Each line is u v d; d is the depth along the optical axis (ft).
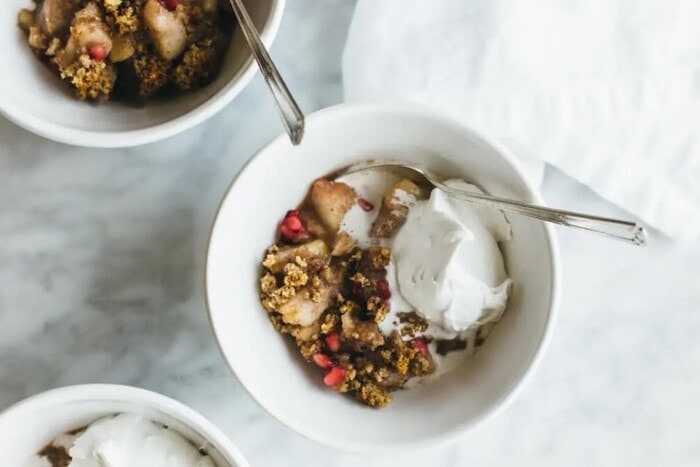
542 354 1.98
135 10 2.02
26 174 2.19
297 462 2.22
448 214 2.01
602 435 2.29
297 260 2.04
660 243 2.30
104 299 2.20
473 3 2.17
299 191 2.09
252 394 1.98
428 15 2.18
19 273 2.19
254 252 2.06
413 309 2.05
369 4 2.17
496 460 2.27
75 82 2.01
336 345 2.05
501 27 2.17
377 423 2.04
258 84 2.21
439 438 2.01
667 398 2.30
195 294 2.21
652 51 2.21
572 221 1.93
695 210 2.26
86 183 2.20
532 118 2.21
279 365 2.05
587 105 2.21
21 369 2.19
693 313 2.30
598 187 2.25
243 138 2.22
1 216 2.19
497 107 2.20
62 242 2.20
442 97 2.19
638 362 2.30
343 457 2.23
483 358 2.07
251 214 2.02
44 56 2.05
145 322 2.20
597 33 2.21
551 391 2.28
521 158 2.24
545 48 2.20
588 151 2.23
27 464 2.03
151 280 2.21
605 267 2.29
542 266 2.00
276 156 1.99
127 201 2.20
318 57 2.23
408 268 2.03
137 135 1.94
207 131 2.21
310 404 2.04
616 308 2.29
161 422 2.03
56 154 2.19
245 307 2.03
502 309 2.05
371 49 2.17
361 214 2.09
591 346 2.29
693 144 2.23
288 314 2.03
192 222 2.21
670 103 2.22
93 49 2.01
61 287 2.20
